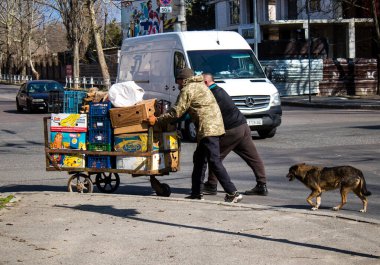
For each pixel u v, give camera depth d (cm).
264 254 630
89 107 991
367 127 1986
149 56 1941
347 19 4647
